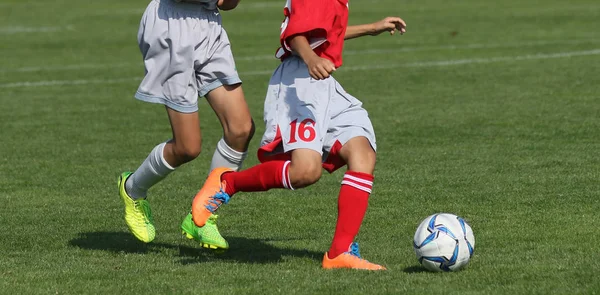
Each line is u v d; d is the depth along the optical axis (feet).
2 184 98.53
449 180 94.63
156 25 65.62
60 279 60.49
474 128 125.90
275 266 63.41
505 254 65.05
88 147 120.57
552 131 121.60
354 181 61.05
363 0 393.91
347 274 59.88
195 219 64.75
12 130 134.10
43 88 179.32
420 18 307.78
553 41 234.38
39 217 83.05
